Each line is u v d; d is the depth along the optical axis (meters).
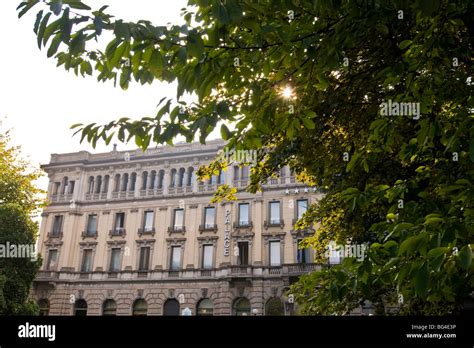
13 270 20.53
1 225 20.36
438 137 4.61
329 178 8.73
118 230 35.78
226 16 2.61
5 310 19.45
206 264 32.75
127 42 2.75
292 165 8.52
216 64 3.11
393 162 7.16
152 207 35.41
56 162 39.16
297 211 31.58
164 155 36.25
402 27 4.55
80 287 34.56
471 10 3.74
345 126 6.93
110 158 38.00
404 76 4.23
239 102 3.69
